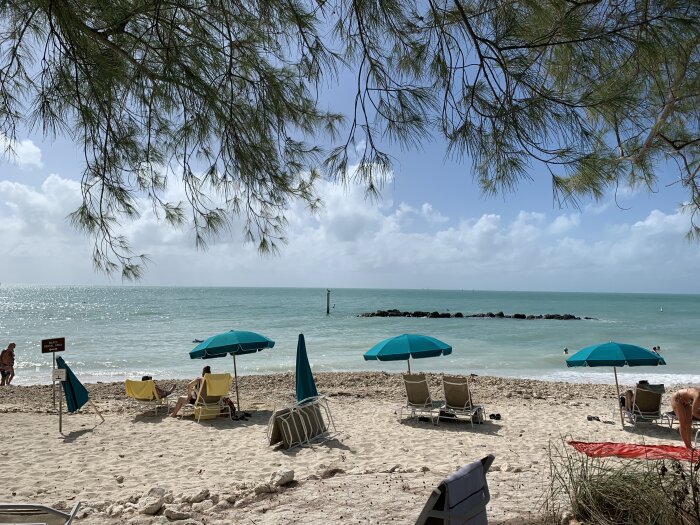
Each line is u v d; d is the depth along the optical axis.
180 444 8.92
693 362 23.69
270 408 12.48
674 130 3.75
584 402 13.56
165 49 2.52
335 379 17.69
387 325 46.31
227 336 11.41
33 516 3.56
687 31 2.46
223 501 5.26
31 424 10.52
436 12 2.57
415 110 2.71
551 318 62.66
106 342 31.42
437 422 10.66
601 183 2.75
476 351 28.00
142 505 5.11
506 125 2.57
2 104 2.76
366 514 4.66
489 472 6.19
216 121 2.69
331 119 2.94
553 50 2.54
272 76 2.73
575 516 4.14
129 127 2.81
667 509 3.67
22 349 28.70
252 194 2.87
